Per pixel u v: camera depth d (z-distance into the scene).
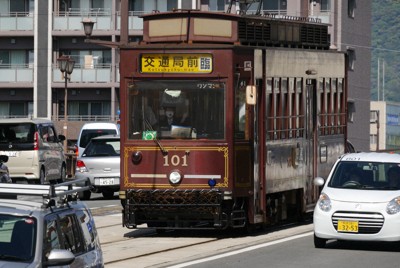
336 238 43.16
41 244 21.86
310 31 56.25
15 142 78.50
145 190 46.88
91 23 71.62
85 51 157.12
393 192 43.72
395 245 44.69
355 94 166.75
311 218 57.03
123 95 47.16
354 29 164.50
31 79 156.75
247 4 58.06
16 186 23.28
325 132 56.97
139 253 42.25
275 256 41.41
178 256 41.34
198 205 46.62
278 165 50.25
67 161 98.62
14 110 158.12
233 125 46.41
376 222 42.69
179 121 46.75
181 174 46.59
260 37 49.91
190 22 47.94
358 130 168.00
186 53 46.59
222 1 155.12
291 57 51.97
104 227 53.25
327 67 57.19
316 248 44.16
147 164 46.91
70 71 120.31
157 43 48.31
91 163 72.19
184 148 46.53
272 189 49.47
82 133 103.75
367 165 45.72
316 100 55.41
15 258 21.70
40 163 79.06
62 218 23.31
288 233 50.28
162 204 46.91
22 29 156.00
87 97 157.25
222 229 51.59
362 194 43.50
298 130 52.88
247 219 48.12
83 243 24.34
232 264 38.91
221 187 46.34
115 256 41.25
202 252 42.72
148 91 46.94
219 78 46.38
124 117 47.12
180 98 46.69
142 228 52.56
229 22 47.94
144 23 48.84
